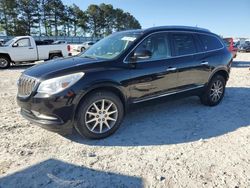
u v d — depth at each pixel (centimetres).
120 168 350
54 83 394
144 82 473
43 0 7831
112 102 438
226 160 371
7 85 923
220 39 643
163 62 502
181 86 539
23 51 1550
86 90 405
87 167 352
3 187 310
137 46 473
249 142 429
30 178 327
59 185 314
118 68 443
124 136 450
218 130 479
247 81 965
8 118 535
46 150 399
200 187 310
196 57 561
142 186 312
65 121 400
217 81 618
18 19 7256
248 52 3300
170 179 325
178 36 544
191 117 547
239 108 612
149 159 373
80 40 6147
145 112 575
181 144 421
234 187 310
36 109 401
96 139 434
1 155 382
